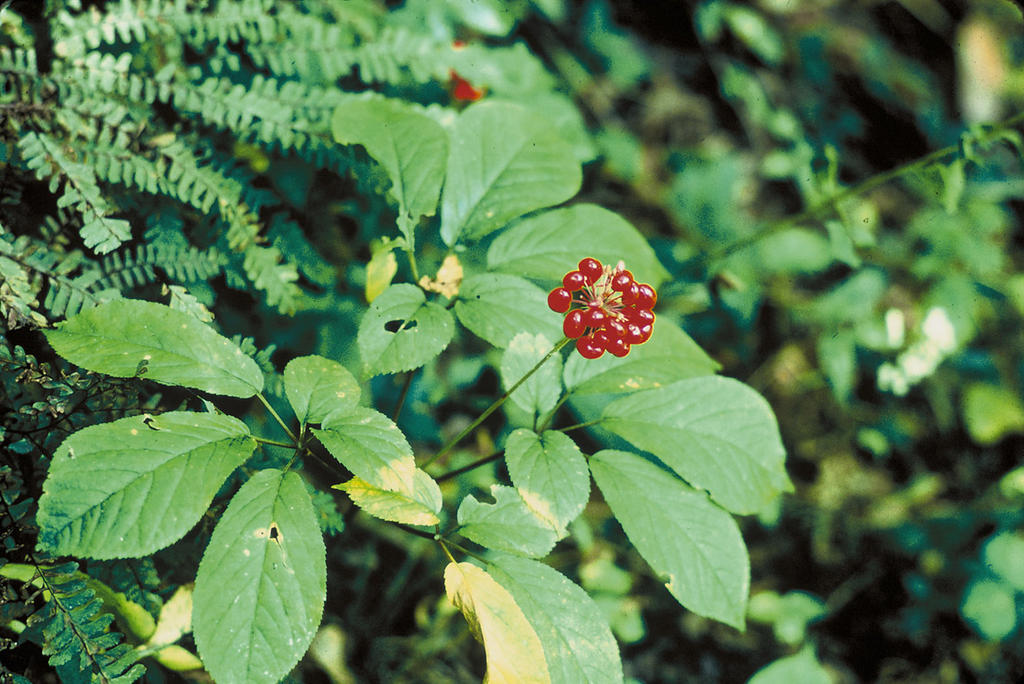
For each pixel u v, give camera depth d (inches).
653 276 29.0
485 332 27.3
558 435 26.8
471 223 28.9
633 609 37.1
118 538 24.0
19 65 28.1
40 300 28.2
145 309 26.0
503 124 29.6
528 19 47.8
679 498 27.2
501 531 26.2
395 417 29.5
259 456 28.4
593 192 48.3
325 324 33.8
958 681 43.5
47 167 27.6
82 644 25.6
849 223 36.0
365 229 34.4
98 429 24.7
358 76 34.3
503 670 25.0
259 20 30.1
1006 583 43.4
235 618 24.0
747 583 26.8
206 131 30.8
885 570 46.8
